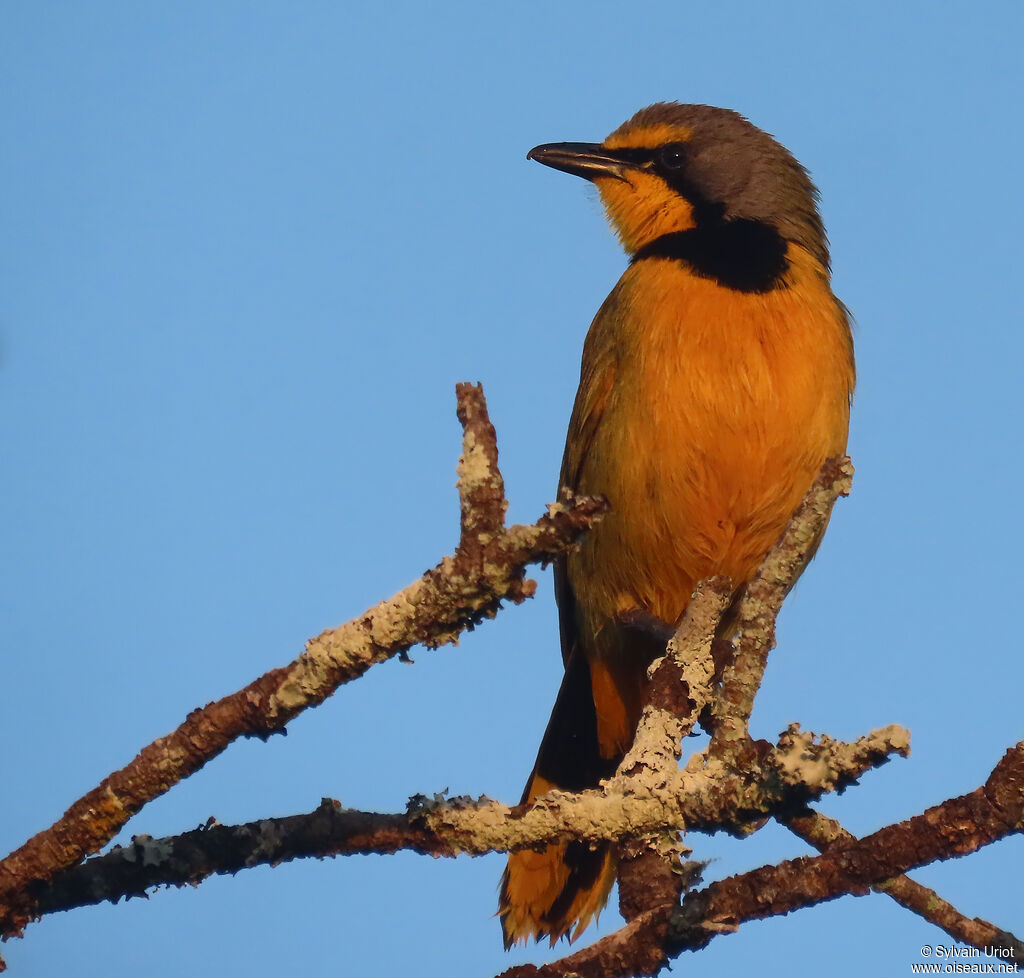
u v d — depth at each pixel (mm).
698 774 7266
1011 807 6172
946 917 7098
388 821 6844
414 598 6242
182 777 6387
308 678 6297
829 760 6617
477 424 6410
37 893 6422
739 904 6527
